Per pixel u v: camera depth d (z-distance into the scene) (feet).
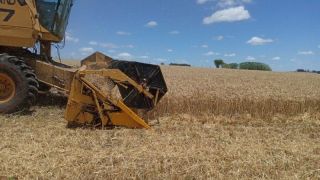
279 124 20.72
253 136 17.30
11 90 19.54
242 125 20.06
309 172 12.46
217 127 18.92
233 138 16.72
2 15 19.98
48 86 22.15
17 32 20.18
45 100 22.77
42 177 11.49
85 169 12.11
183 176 11.86
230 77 68.23
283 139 16.94
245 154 14.03
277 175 12.12
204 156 13.56
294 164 13.15
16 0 20.03
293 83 58.85
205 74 74.23
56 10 22.22
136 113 18.44
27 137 15.60
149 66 18.13
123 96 17.87
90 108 17.65
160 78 18.24
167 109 21.89
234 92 37.06
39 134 16.17
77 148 14.38
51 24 22.15
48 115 20.07
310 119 22.40
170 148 14.56
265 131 18.49
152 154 13.64
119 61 18.28
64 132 16.69
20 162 12.55
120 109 17.69
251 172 12.28
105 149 14.34
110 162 12.75
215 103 22.81
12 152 13.58
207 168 12.42
